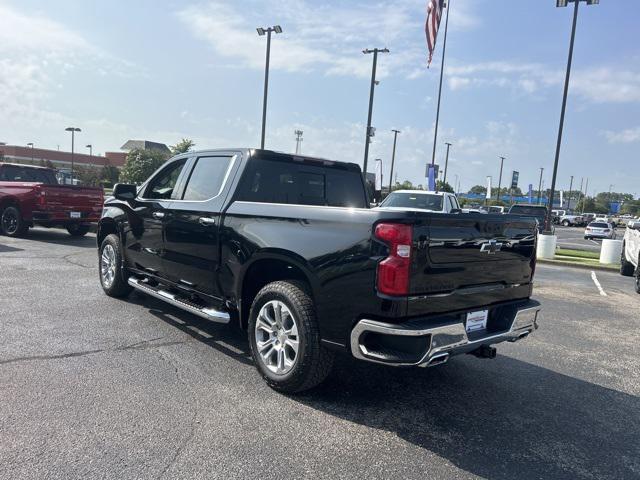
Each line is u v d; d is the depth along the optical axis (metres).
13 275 7.93
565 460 3.17
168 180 5.66
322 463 2.98
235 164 4.76
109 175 71.00
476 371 4.75
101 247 6.86
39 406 3.47
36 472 2.71
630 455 3.28
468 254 3.58
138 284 5.77
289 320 3.88
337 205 5.42
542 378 4.65
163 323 5.62
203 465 2.87
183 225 4.98
